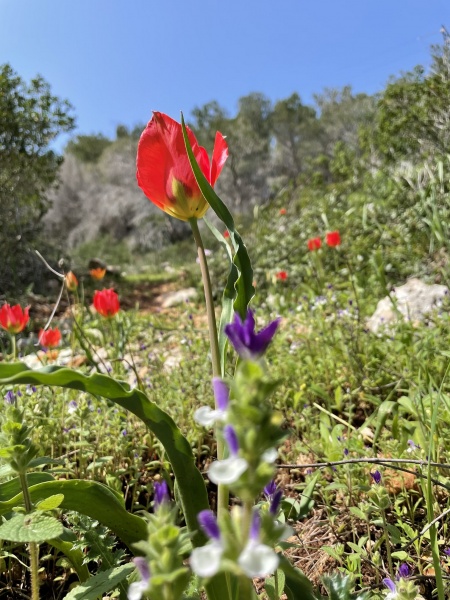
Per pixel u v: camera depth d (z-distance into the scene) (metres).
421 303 4.08
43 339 3.22
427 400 2.25
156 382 3.25
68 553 1.27
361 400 2.87
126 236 26.89
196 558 0.52
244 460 0.54
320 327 3.82
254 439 0.54
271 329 0.64
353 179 10.04
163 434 1.05
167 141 1.27
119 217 26.88
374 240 6.61
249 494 0.55
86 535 1.37
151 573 0.62
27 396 2.48
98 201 27.59
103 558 1.35
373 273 5.66
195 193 1.27
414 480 1.91
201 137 33.69
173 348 4.63
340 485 1.79
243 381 0.56
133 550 1.22
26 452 1.08
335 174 12.46
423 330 3.29
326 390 3.03
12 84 10.67
